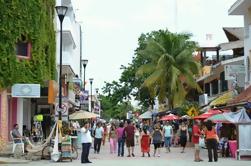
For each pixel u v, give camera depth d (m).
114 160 26.44
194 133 25.61
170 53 58.12
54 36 33.94
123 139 30.17
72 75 51.78
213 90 56.09
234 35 47.16
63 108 29.53
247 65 35.41
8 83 25.64
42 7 29.11
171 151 35.22
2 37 25.09
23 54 29.16
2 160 24.62
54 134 26.81
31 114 41.47
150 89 58.72
